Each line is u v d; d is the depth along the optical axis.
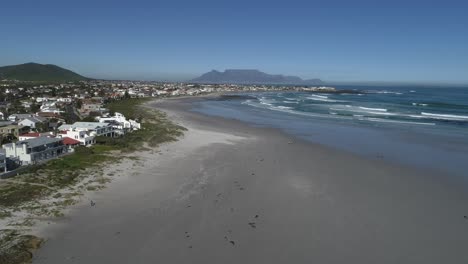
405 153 51.16
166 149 52.62
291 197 33.12
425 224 27.56
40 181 35.41
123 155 47.75
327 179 38.59
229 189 35.28
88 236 25.09
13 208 28.80
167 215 28.92
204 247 23.88
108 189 34.69
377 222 27.83
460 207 30.91
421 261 22.45
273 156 49.31
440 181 37.84
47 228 25.97
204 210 30.02
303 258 22.70
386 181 37.91
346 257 22.84
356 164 44.88
